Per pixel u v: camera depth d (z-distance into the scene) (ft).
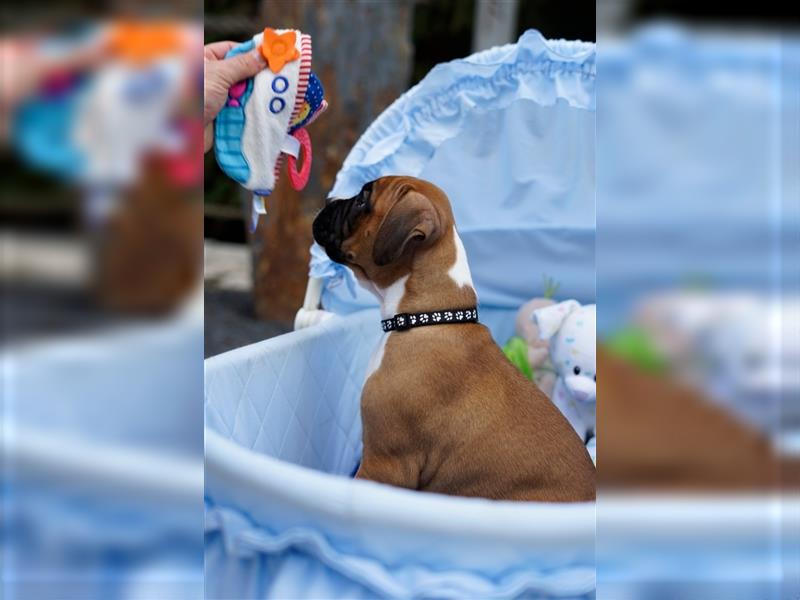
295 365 7.30
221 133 6.42
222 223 21.07
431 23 20.76
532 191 9.02
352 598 3.81
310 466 7.52
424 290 6.58
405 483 6.21
